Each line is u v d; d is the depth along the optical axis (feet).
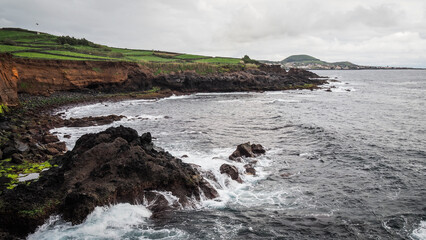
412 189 58.75
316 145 90.58
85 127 117.50
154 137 100.73
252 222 47.19
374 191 58.34
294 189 59.98
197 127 118.83
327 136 99.81
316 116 143.54
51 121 120.37
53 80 195.42
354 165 72.74
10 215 42.24
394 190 58.54
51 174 53.42
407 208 51.29
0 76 127.65
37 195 46.68
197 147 88.79
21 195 46.01
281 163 75.36
